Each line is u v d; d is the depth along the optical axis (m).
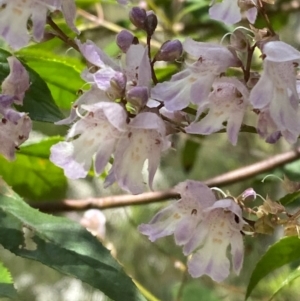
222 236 0.42
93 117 0.41
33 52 0.50
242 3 0.42
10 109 0.43
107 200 0.52
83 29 0.59
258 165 0.54
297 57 0.40
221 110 0.41
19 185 0.52
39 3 0.42
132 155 0.41
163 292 0.74
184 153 0.64
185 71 0.41
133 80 0.41
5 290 0.42
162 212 0.43
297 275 0.44
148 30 0.43
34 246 0.43
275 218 0.43
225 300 0.69
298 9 0.63
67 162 0.41
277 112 0.40
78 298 0.80
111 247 0.56
